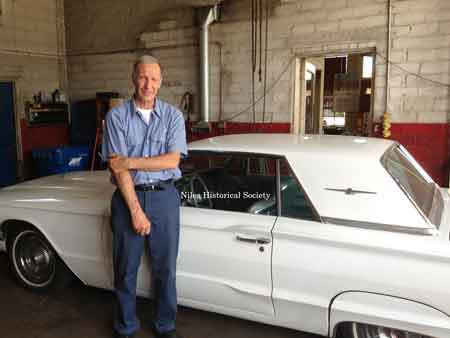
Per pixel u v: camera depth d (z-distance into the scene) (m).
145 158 2.37
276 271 2.37
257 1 6.30
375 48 5.62
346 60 9.69
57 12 8.15
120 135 2.39
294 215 2.39
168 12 7.08
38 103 7.87
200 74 6.74
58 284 3.27
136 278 2.62
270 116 6.46
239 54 6.55
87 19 7.96
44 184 3.50
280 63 6.27
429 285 2.03
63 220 3.04
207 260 2.56
